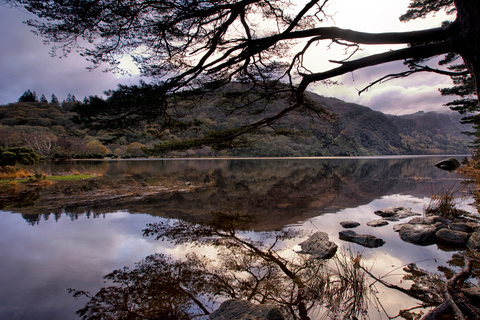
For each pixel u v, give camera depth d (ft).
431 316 7.23
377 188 35.14
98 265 11.92
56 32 10.73
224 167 81.51
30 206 23.71
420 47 8.84
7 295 9.32
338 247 13.73
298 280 10.53
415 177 47.39
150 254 13.21
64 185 36.70
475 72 7.57
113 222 18.71
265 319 7.33
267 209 23.02
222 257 12.84
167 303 8.98
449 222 16.96
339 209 22.84
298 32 10.60
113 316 8.18
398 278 10.28
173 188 35.14
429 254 12.50
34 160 47.80
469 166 56.34
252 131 19.81
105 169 69.67
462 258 11.91
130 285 10.16
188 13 11.38
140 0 10.71
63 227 17.48
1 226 17.62
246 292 9.70
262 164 100.58
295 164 100.53
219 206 24.27
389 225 17.61
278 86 16.20
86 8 9.91
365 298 8.96
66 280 10.49
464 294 8.23
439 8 28.94
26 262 12.12
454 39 7.84
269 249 13.82
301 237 15.53
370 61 10.00
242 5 10.31
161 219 19.61
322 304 8.81
